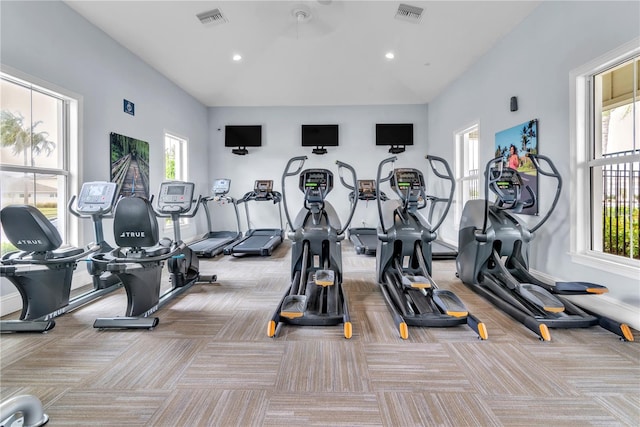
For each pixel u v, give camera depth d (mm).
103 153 4137
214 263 4988
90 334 2453
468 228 3572
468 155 5980
